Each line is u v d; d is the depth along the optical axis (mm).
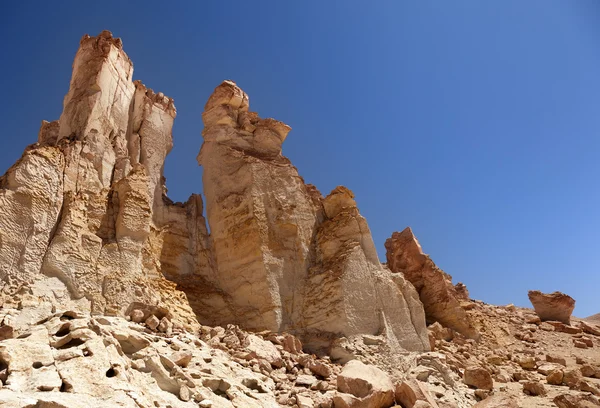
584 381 12758
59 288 10750
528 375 14305
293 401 9039
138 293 11906
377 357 12719
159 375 7707
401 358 13102
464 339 17906
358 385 9383
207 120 17859
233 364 9594
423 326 14594
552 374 13461
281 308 13914
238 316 14031
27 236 10898
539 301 24453
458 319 18656
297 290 14539
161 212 15875
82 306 10844
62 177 12375
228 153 16703
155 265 13359
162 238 15305
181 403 7223
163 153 16891
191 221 16516
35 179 11539
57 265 10969
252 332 13273
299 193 16469
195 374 8070
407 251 20703
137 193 13336
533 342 20438
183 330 10727
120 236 12531
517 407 10234
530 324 22688
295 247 15266
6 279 10133
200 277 15336
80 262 11398
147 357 7980
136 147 15898
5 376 6242
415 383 9695
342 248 15227
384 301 14289
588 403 10773
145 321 10234
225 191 16141
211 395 7801
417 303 14945
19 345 6840
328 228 15953
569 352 19062
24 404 5441
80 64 15500
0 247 10328
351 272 14305
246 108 18281
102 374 6695
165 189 16938
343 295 13734
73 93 15023
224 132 17234
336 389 9891
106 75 15188
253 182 15680
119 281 11734
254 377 9336
